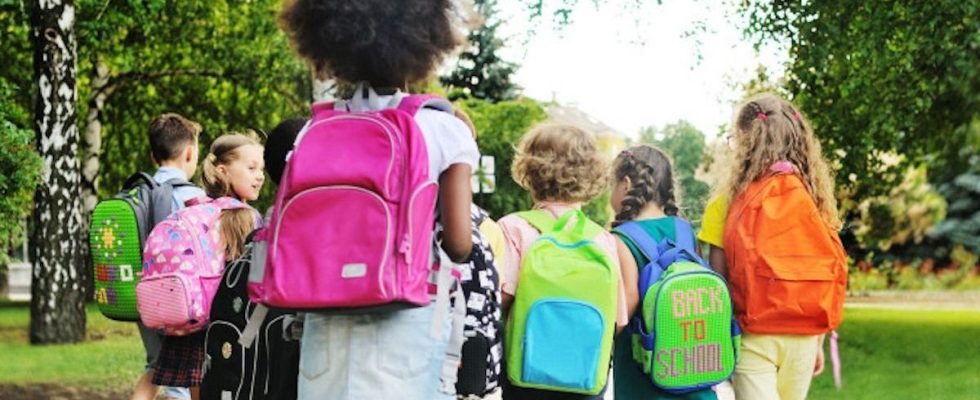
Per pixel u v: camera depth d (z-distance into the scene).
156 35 22.22
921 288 29.06
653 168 5.07
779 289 4.75
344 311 3.15
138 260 6.00
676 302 4.70
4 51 20.12
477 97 32.12
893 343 17.50
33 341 15.17
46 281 15.18
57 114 14.82
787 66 17.94
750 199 4.85
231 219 5.46
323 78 3.58
